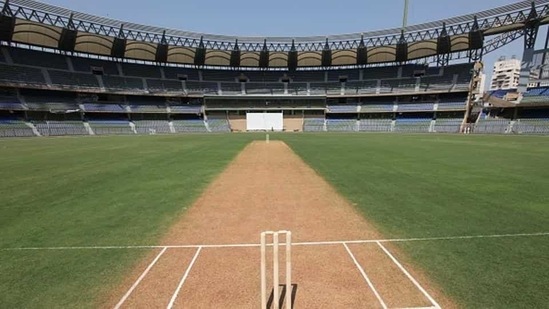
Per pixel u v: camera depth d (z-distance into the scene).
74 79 57.03
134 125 59.81
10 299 4.81
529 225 7.77
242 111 71.06
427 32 57.38
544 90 50.91
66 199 10.26
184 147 28.31
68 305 4.68
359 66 71.81
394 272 5.62
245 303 4.75
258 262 6.06
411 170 15.27
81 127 53.81
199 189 11.62
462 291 4.98
